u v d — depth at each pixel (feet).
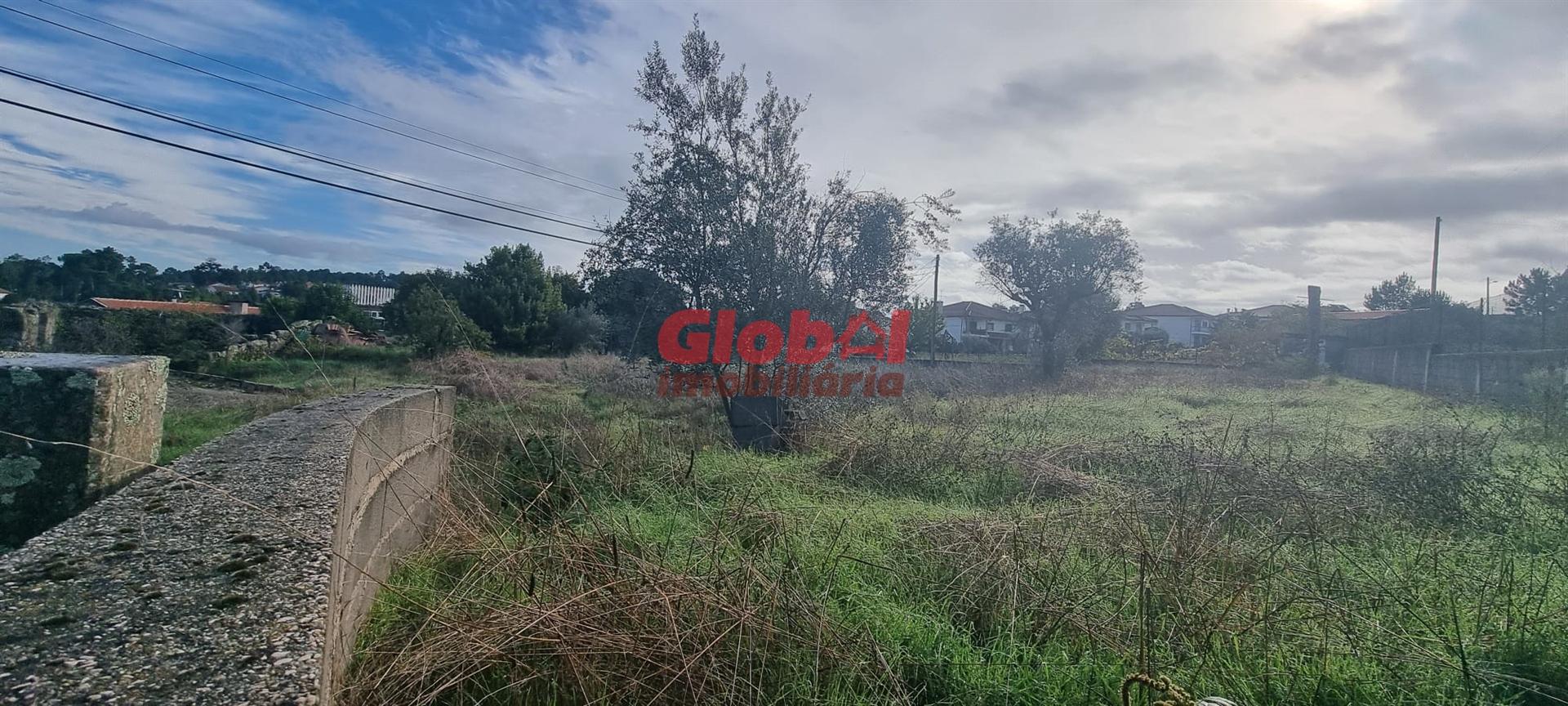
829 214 35.09
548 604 9.49
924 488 22.34
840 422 29.96
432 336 60.34
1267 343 99.14
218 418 30.22
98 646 4.54
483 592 10.31
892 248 35.83
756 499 17.22
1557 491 19.03
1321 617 11.38
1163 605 11.80
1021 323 111.34
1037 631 11.34
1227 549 14.08
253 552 6.20
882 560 13.89
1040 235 87.76
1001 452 25.03
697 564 12.67
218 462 9.06
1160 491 20.45
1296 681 9.77
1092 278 85.71
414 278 91.81
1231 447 25.89
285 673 4.43
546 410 31.68
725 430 31.53
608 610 9.55
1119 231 86.33
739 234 32.89
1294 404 50.11
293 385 44.83
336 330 63.98
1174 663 10.19
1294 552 14.94
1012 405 41.45
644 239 33.73
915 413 34.73
